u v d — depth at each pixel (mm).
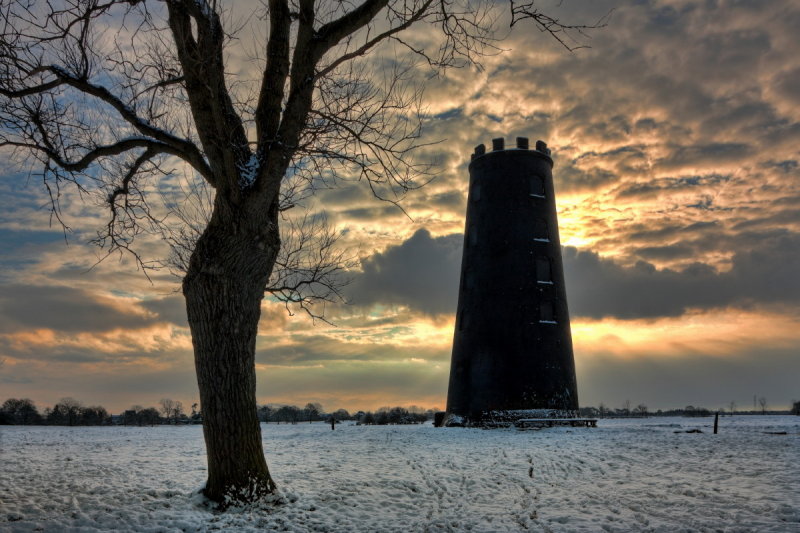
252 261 9625
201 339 9461
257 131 9812
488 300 32719
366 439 22875
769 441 19859
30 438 28219
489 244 33781
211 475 9531
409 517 9406
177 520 8391
